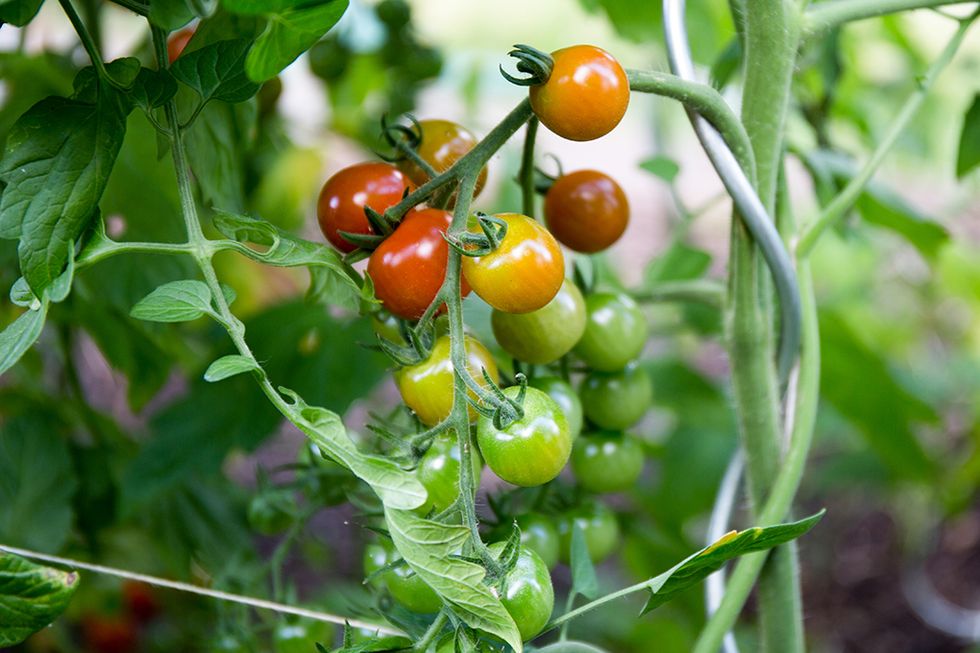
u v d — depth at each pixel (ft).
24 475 2.56
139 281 2.47
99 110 1.83
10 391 2.82
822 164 2.64
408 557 1.70
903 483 5.12
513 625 1.70
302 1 1.69
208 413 2.60
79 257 1.81
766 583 2.19
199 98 2.02
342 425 1.72
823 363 3.39
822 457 6.05
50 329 3.13
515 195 3.77
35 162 1.81
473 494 1.78
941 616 5.54
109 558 2.81
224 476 2.97
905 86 4.66
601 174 2.13
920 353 6.44
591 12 3.24
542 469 1.77
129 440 2.88
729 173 2.00
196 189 2.62
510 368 2.30
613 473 2.16
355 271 1.92
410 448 1.81
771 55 2.05
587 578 1.96
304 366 2.57
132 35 4.97
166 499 2.80
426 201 1.97
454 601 1.71
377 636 1.87
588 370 2.17
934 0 2.13
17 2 1.78
